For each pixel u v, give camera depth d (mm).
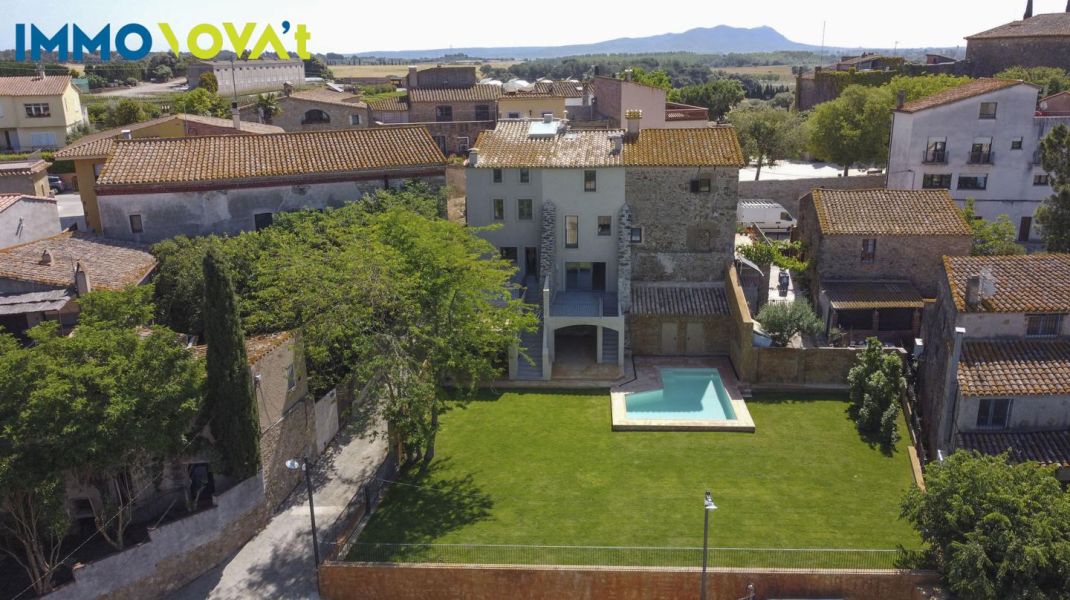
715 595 25734
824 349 39625
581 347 45281
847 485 31312
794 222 61312
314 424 33719
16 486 22828
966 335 31688
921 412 35875
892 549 26719
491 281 35031
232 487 27859
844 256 44781
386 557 26781
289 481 31562
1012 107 58406
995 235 50125
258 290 34469
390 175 46656
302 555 28016
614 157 44500
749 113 76625
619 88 73062
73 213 60031
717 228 44812
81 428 22750
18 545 26969
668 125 77875
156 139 45094
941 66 104000
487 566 26094
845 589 25438
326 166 45156
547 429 36531
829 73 101812
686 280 45781
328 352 31625
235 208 43375
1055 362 30500
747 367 40094
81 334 25219
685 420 36750
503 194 45594
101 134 62031
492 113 79938
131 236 41906
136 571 25625
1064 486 28594
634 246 45594
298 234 39250
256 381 28562
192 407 24938
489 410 38531
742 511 29516
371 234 35500
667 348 44531
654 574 25734
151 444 24156
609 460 33562
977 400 29969
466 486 31688
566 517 29312
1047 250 45625
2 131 80875
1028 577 22469
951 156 59750
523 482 31906
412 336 32281
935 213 45062
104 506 25688
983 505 23656
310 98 77875
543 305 42125
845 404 38312
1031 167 59438
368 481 32344
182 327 34656
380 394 30188
